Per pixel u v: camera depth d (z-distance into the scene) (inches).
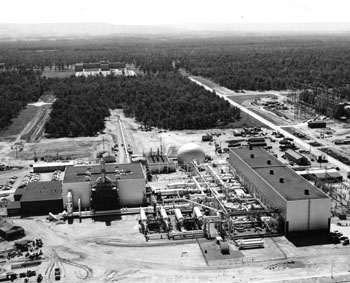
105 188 5782.5
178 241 5007.4
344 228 5191.9
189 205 5689.0
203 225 5241.1
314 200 4965.6
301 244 4852.4
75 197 5890.8
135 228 5344.5
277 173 5895.7
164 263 4537.4
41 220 5620.1
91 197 5821.9
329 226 5049.2
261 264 4458.7
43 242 5036.9
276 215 5172.2
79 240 5073.8
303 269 4340.6
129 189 5974.4
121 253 4763.8
